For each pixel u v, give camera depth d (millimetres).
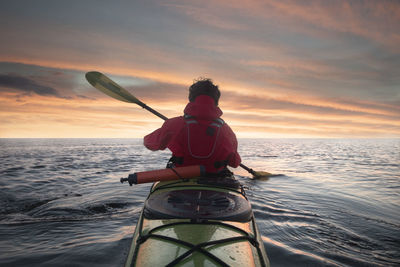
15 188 5332
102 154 18141
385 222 3393
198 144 1653
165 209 1305
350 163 12203
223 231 1184
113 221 3219
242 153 19531
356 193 5273
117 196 4586
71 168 9172
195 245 1041
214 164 1743
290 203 4254
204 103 1646
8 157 14539
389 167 10500
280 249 2436
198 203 1368
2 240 2629
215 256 988
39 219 3324
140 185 5613
